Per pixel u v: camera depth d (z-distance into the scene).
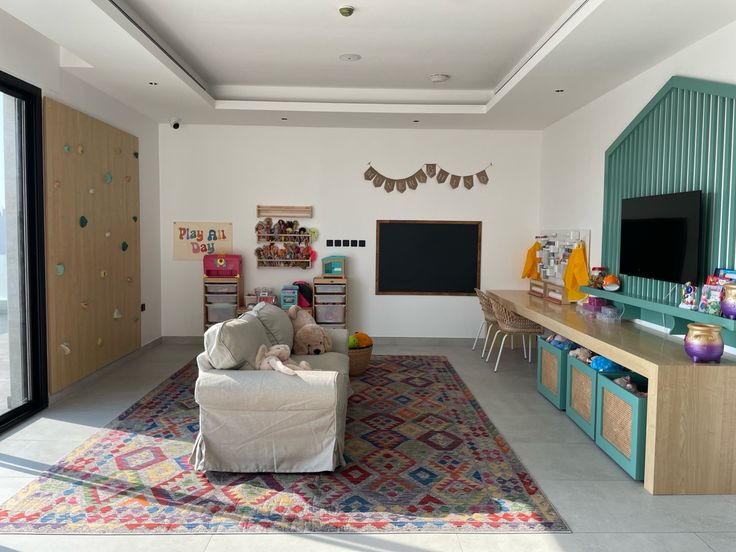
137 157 6.09
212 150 6.82
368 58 4.98
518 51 4.73
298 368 3.45
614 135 4.89
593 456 3.56
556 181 6.32
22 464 3.33
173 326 6.93
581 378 4.04
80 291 4.85
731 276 3.28
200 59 5.05
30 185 4.20
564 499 2.97
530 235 6.95
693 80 3.69
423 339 7.02
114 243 5.51
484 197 6.93
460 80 5.70
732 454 3.04
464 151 6.88
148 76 4.73
